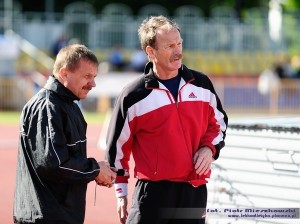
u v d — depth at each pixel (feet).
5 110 161.99
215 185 42.52
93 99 161.89
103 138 104.12
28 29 200.23
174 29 32.45
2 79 161.79
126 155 33.83
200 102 33.06
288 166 39.91
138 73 169.17
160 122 32.45
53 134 29.35
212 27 207.31
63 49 30.91
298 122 45.83
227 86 168.76
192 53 202.49
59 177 29.58
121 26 202.59
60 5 233.55
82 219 30.83
